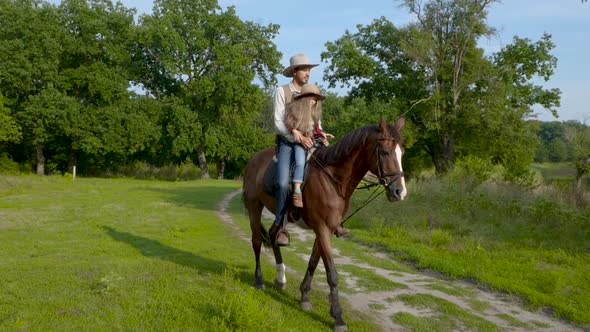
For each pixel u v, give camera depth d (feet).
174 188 85.30
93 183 97.30
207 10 142.72
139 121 132.46
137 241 29.84
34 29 124.88
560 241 33.14
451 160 108.88
